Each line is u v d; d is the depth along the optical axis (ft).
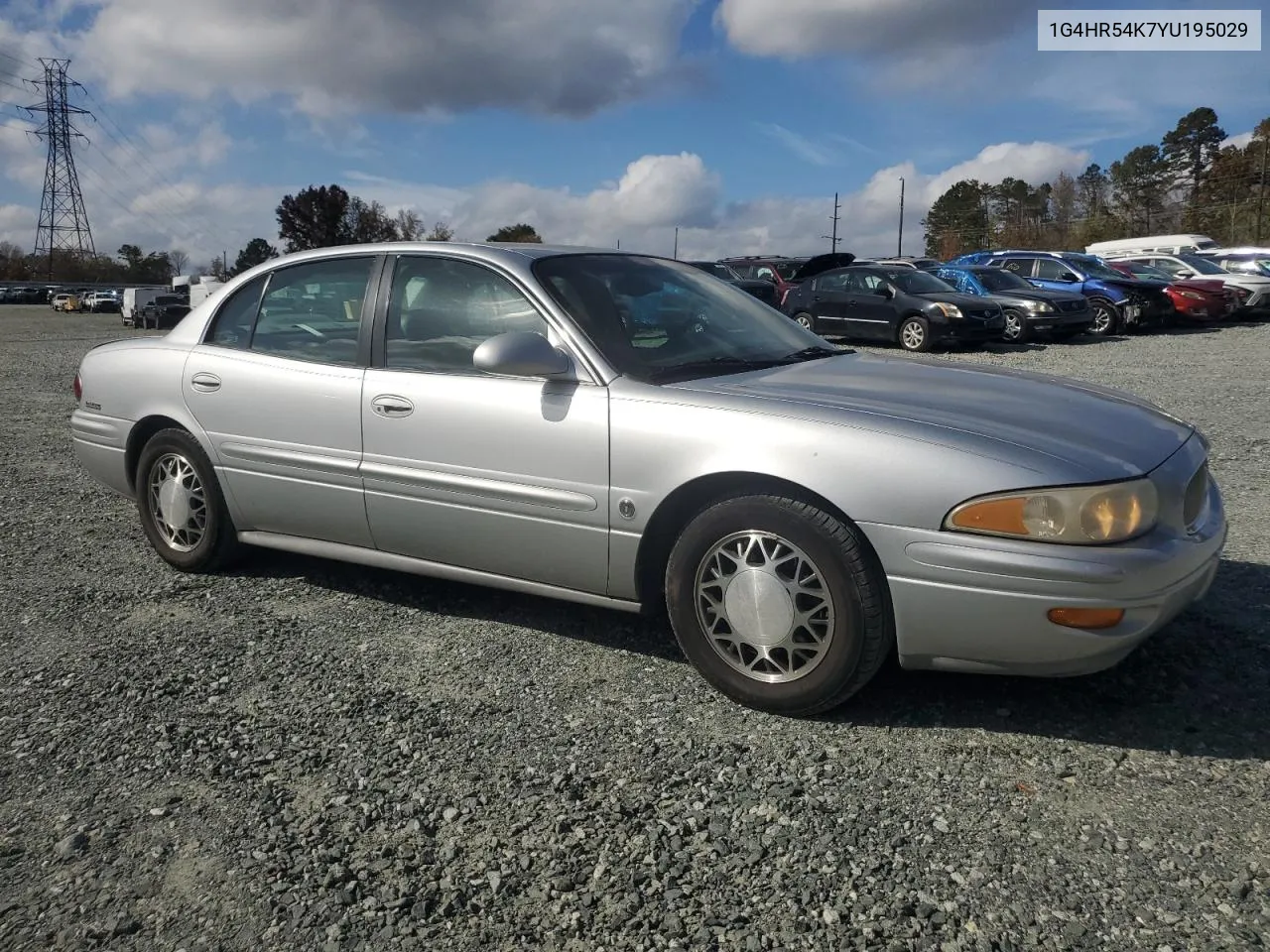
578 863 7.89
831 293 59.00
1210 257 84.89
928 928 7.04
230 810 8.71
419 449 12.30
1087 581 8.87
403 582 14.76
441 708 10.62
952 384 11.45
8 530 18.17
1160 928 6.98
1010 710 10.31
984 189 292.40
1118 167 243.60
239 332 14.58
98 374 15.99
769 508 10.00
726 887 7.56
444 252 12.85
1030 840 8.05
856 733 9.93
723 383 11.04
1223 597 13.24
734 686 10.50
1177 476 9.86
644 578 11.20
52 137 338.13
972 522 9.18
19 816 8.68
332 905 7.43
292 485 13.62
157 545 15.57
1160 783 8.86
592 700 10.78
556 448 11.25
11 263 380.37
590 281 12.44
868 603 9.67
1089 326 64.44
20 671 11.68
